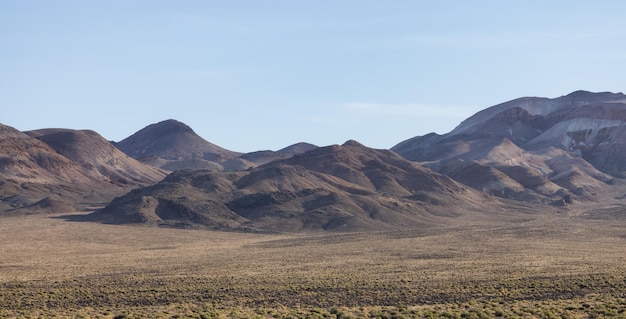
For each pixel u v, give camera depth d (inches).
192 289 3693.4
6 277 4601.4
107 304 3265.3
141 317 2591.0
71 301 3351.4
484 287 3526.1
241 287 3725.4
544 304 2859.3
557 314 2532.0
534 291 3329.2
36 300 3378.4
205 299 3336.6
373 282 3818.9
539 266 4596.5
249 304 3152.1
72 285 4055.1
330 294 3410.4
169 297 3422.7
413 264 4997.5
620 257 5206.7
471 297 3223.4
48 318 2588.6
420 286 3624.5
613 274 3831.2
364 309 2837.1
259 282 3966.5
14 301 3336.6
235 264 5295.3
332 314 2699.3
